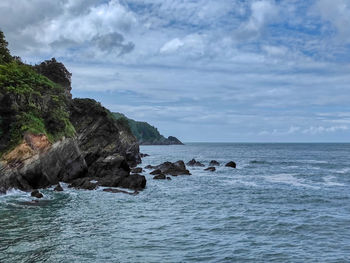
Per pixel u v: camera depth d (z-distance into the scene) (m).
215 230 21.31
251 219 24.30
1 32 48.53
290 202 31.23
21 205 26.42
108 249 17.22
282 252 17.53
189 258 16.38
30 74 43.53
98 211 25.80
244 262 16.08
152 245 18.11
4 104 34.53
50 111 39.69
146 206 28.38
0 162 30.84
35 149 34.25
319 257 16.92
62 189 34.69
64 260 15.45
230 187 40.94
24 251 16.27
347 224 23.17
